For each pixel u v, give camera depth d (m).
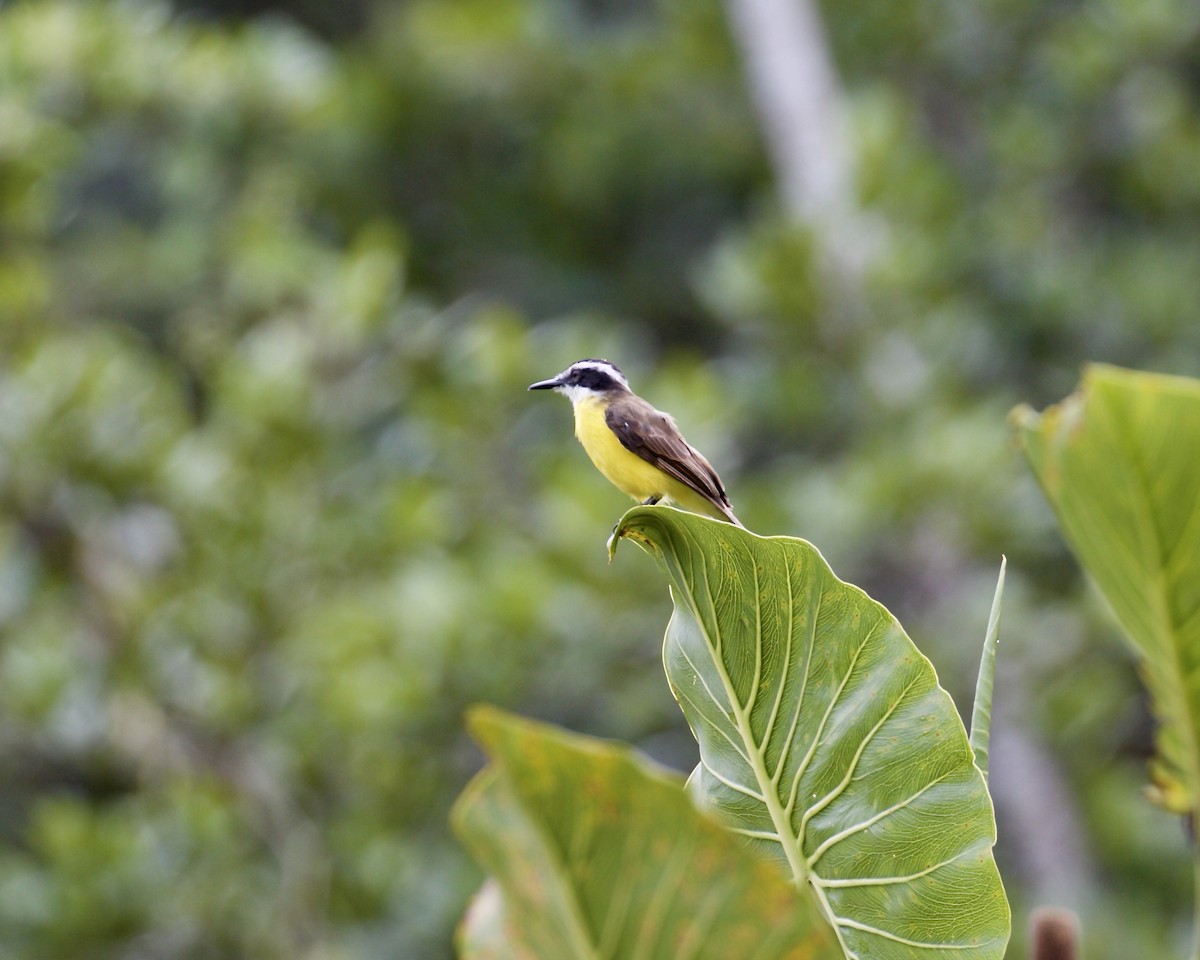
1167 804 3.21
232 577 12.97
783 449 18.36
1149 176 20.28
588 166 22.47
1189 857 16.84
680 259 23.38
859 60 22.02
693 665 3.81
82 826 12.32
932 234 17.45
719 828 2.52
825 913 3.72
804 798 3.72
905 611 16.48
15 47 14.95
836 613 3.61
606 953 2.62
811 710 3.68
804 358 17.06
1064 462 2.71
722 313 17.41
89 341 13.80
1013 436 2.84
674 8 22.61
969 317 18.14
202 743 13.40
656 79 22.50
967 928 3.59
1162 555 2.72
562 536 13.22
